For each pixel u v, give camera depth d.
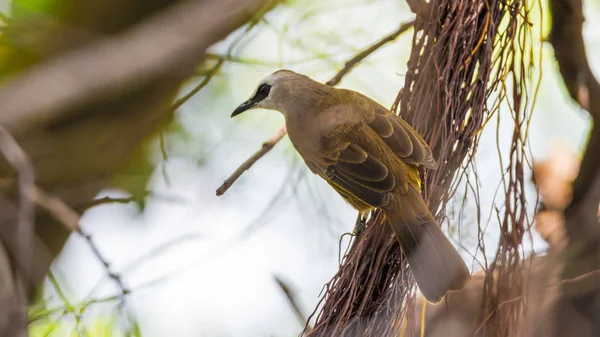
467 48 8.75
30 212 6.14
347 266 8.32
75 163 11.01
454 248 8.01
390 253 8.42
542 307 9.08
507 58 8.98
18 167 5.99
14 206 7.62
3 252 7.64
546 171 10.41
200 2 4.95
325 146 9.52
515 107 8.90
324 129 9.59
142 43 4.59
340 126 9.51
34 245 10.59
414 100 9.08
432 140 8.76
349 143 9.38
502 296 8.61
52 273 9.85
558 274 8.98
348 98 10.04
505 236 8.63
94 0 11.36
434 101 8.78
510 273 8.65
